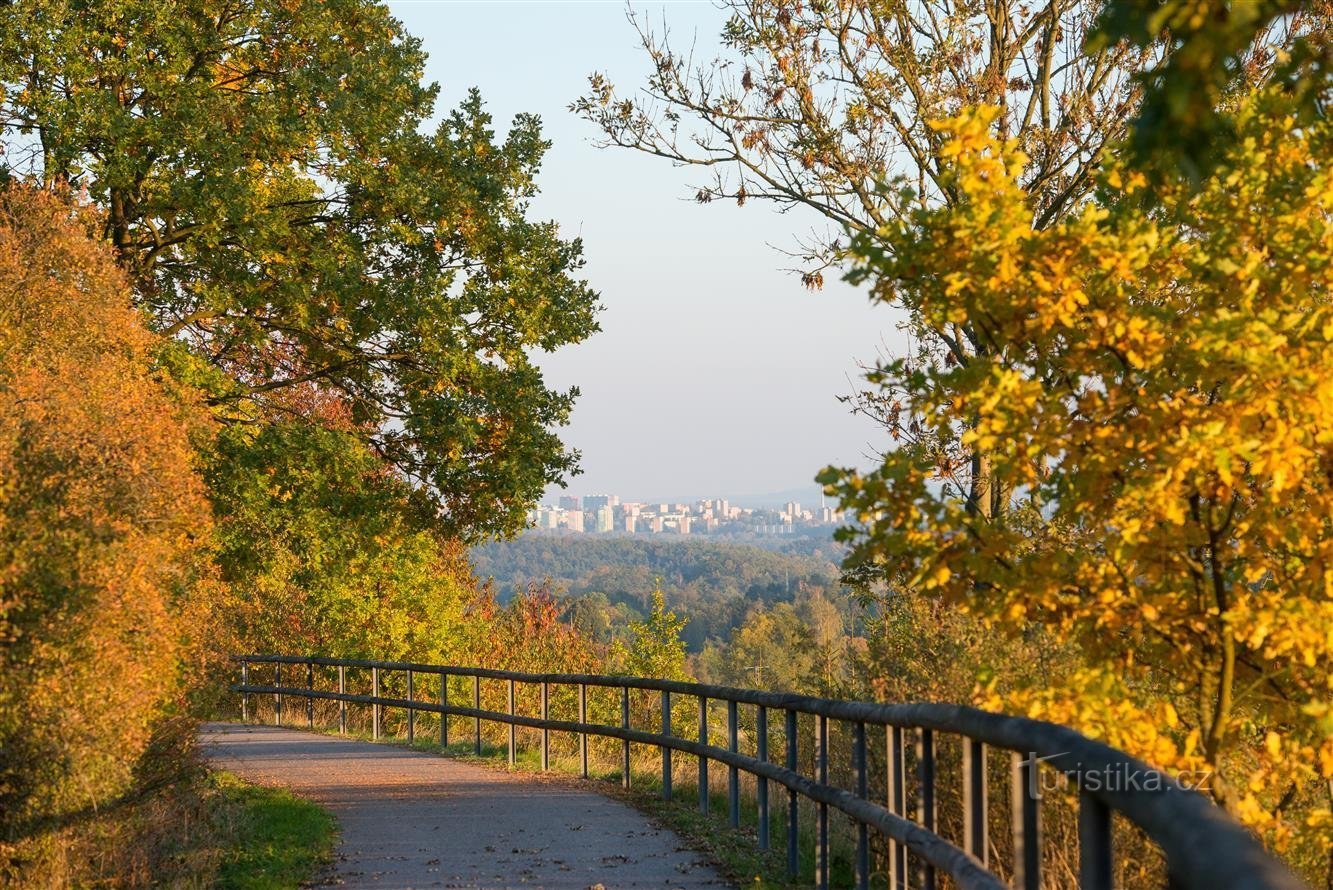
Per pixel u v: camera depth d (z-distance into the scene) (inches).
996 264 265.9
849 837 450.9
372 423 1015.0
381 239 957.2
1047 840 295.4
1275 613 251.9
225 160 832.9
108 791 409.1
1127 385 271.7
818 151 792.9
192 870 419.8
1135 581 285.3
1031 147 763.4
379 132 942.4
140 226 922.7
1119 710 264.8
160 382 740.7
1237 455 245.3
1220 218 269.0
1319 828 255.8
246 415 979.9
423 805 601.0
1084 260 267.1
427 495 979.3
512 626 1469.0
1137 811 149.7
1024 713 266.5
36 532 384.5
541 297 964.0
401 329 934.4
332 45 955.3
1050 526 342.3
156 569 439.2
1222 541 268.5
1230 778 285.4
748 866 438.3
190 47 868.6
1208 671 275.0
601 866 442.6
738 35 810.2
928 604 390.0
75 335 528.1
